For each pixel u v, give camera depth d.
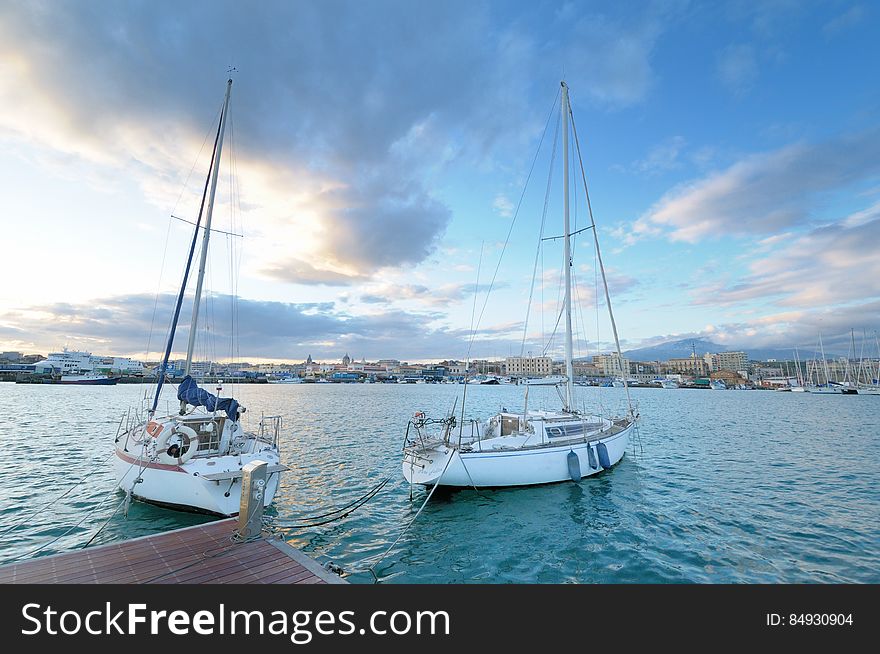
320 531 11.12
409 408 54.44
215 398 13.13
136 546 7.11
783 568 9.11
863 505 13.74
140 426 14.62
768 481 16.89
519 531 11.18
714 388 151.62
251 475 7.55
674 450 24.39
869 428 35.62
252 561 6.70
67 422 33.72
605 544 10.38
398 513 12.65
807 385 122.88
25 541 10.13
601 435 17.36
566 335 19.00
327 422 37.59
